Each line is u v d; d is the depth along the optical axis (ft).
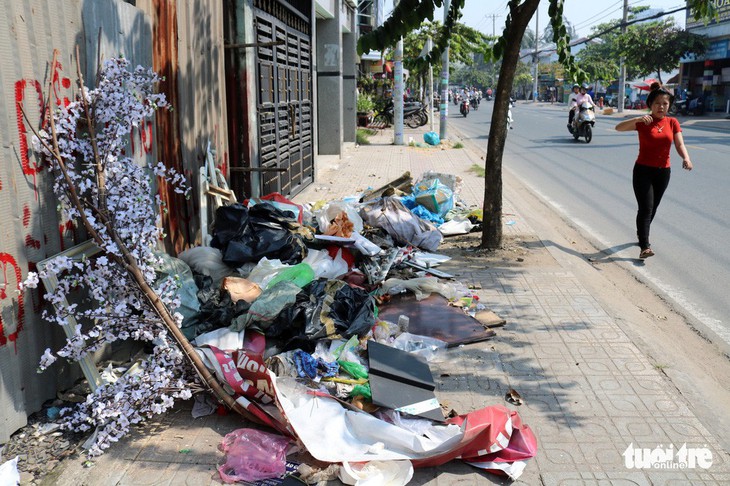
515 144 66.69
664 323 18.06
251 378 12.00
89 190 12.43
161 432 11.70
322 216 20.74
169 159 17.35
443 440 11.20
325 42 52.90
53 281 11.75
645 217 23.47
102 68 13.74
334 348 14.11
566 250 24.82
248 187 23.71
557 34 25.82
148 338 12.28
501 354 14.98
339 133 54.13
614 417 12.26
